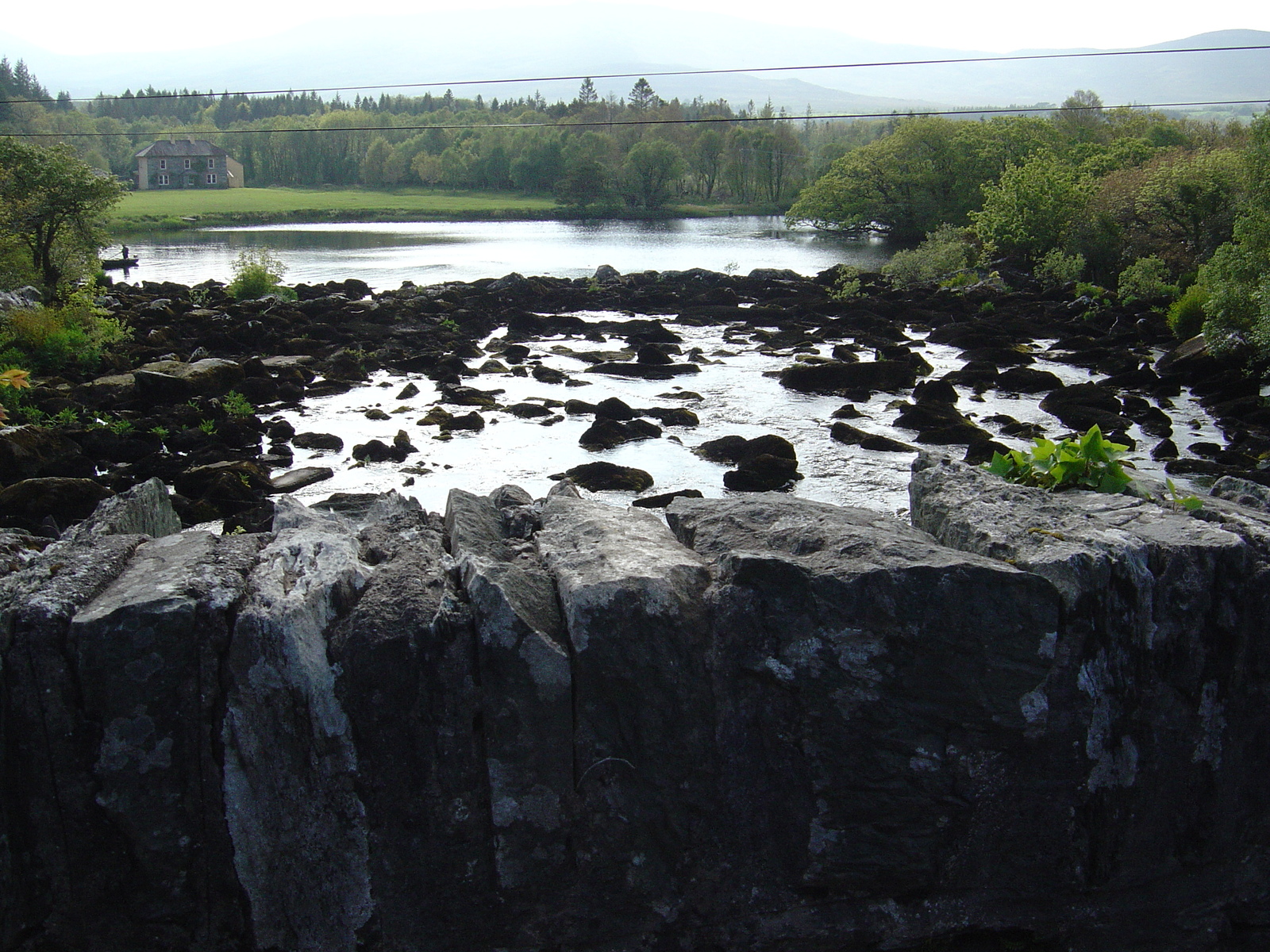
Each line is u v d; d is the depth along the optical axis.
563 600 3.18
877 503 15.25
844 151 122.62
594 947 3.33
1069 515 3.62
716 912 3.35
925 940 3.44
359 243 68.69
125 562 3.41
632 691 3.16
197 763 3.06
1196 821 3.46
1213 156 38.16
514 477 16.50
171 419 18.75
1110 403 20.61
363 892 3.15
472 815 3.16
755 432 19.45
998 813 3.33
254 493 15.00
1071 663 3.25
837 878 3.32
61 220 34.84
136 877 3.13
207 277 47.44
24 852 3.11
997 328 29.47
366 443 17.84
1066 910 3.46
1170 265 38.12
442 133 152.62
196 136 151.12
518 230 84.06
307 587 3.15
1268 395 21.25
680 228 86.69
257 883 3.13
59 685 3.00
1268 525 3.66
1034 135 66.94
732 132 128.62
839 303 34.06
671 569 3.27
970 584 3.11
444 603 3.11
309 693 2.99
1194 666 3.33
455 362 25.05
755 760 3.26
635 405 21.62
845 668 3.16
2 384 19.06
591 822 3.22
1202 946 3.49
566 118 158.00
